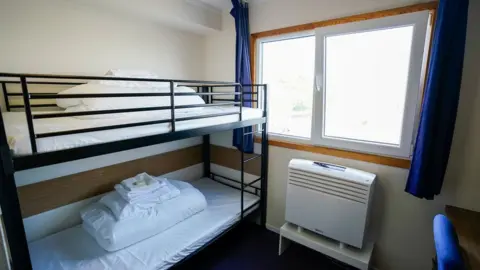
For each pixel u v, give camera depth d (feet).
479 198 4.91
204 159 9.98
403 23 5.23
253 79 8.21
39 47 5.54
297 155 7.50
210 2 7.82
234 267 6.71
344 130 6.66
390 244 6.15
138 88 5.54
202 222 6.55
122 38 7.02
